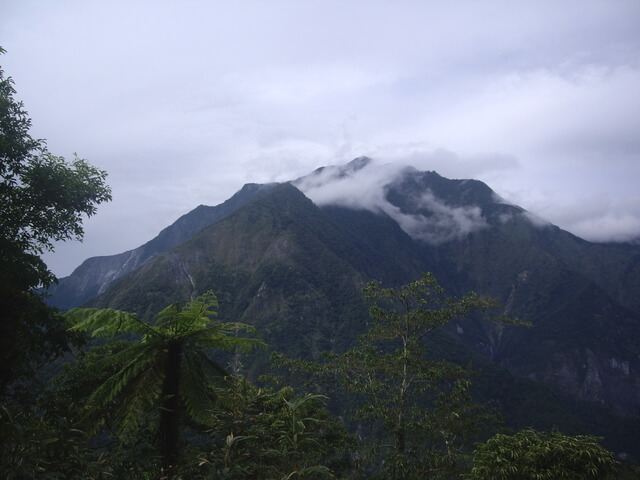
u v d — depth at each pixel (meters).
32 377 7.37
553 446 4.88
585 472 4.62
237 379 5.20
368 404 12.63
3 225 9.64
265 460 4.52
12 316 7.17
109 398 4.57
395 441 11.78
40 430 3.75
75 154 11.49
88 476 3.58
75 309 5.54
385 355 13.16
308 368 13.57
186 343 5.41
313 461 4.60
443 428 11.48
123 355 5.07
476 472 5.25
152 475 4.17
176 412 4.91
